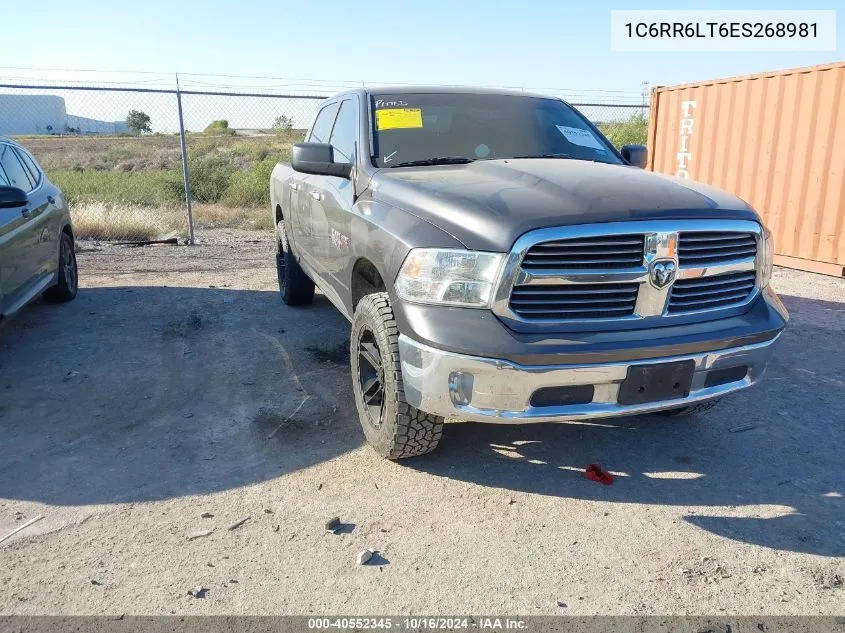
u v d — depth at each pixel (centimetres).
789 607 248
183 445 376
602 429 399
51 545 285
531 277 281
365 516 308
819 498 324
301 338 568
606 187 315
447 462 357
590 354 280
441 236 299
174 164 2845
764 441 385
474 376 286
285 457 362
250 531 296
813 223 841
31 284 565
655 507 316
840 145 795
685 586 260
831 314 661
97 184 1823
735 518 307
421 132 430
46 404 432
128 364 504
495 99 479
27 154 657
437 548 284
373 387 360
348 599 253
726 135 960
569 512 311
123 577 264
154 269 872
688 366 299
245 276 830
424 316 296
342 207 409
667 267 292
